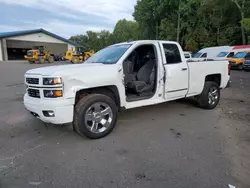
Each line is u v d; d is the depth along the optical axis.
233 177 2.68
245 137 3.94
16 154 3.30
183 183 2.57
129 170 2.85
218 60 5.92
